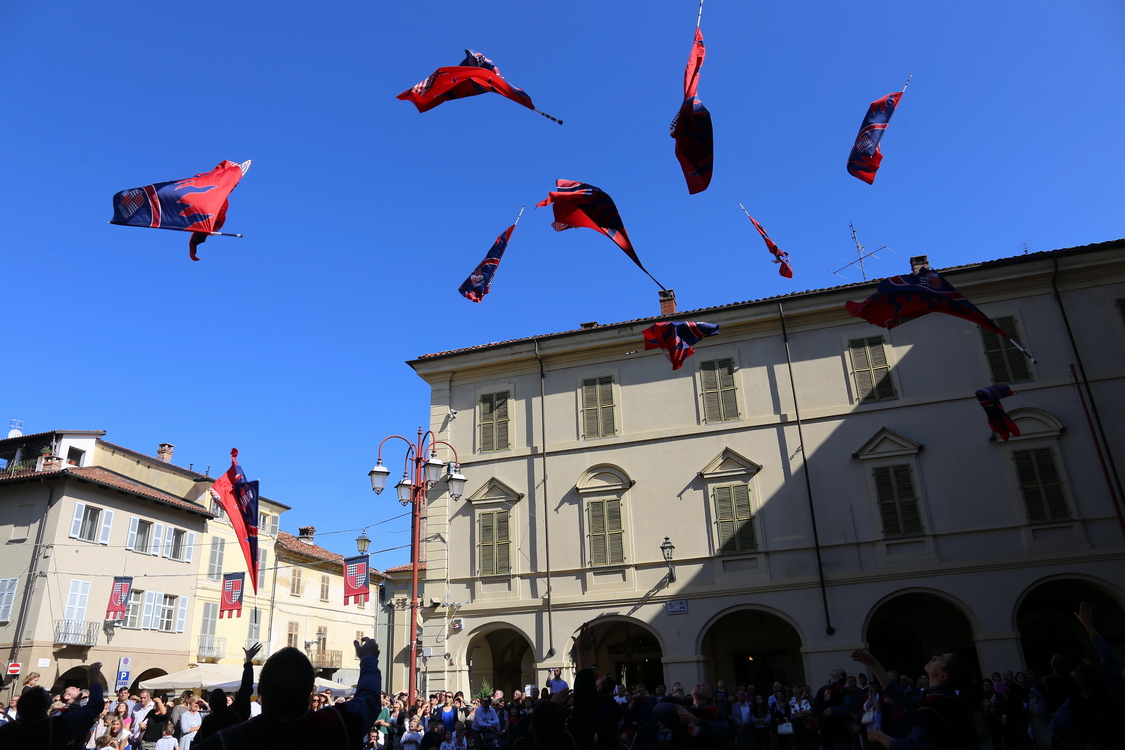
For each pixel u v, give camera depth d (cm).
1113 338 2259
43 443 3747
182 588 3791
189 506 3847
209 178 1008
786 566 2303
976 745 521
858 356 2448
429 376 2861
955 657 534
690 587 2355
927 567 2180
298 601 4641
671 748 1116
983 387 2309
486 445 2720
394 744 1936
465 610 2527
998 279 2372
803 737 1861
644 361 2656
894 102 1205
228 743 324
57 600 3169
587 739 502
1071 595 2280
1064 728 650
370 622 5372
